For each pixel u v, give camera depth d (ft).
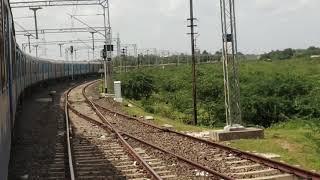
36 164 51.85
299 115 111.55
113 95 161.99
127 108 122.72
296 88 125.18
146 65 349.82
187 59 369.09
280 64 246.88
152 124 84.53
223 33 69.92
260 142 63.46
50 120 94.89
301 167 47.26
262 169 46.37
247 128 69.72
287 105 114.83
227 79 69.77
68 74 268.62
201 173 44.73
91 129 80.74
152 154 55.52
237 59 70.28
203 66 227.40
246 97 117.50
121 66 291.38
